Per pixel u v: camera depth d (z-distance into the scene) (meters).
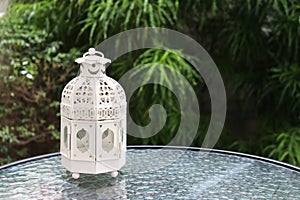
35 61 2.31
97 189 1.06
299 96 2.35
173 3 2.35
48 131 2.39
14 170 1.21
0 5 2.55
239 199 1.00
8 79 2.28
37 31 2.39
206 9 2.48
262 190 1.06
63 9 2.42
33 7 2.44
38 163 1.29
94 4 2.32
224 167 1.25
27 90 2.31
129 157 1.34
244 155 1.37
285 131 2.44
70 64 2.33
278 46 2.50
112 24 2.29
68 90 1.12
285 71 2.41
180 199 1.00
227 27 2.53
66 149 1.13
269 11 2.48
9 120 2.35
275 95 2.51
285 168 1.25
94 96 1.09
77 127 1.10
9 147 2.40
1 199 0.99
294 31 2.38
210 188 1.07
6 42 2.30
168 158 1.33
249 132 2.67
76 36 2.48
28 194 1.02
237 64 2.61
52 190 1.05
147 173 1.19
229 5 2.50
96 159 1.10
